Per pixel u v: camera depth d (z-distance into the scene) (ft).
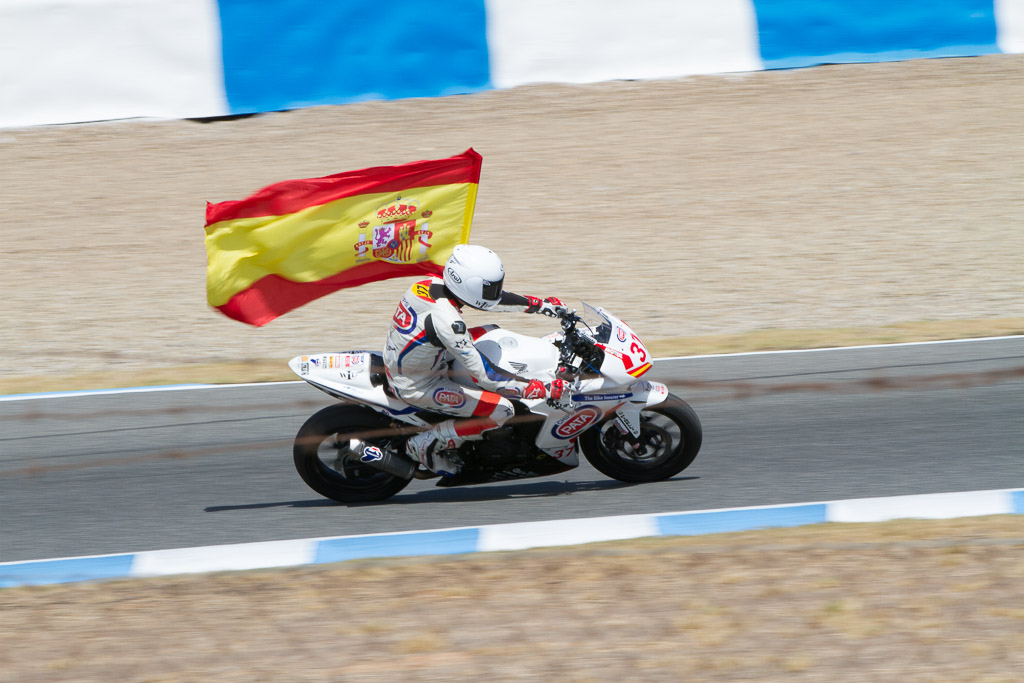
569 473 82.69
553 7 190.19
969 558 61.67
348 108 184.75
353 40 184.44
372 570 64.34
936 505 71.92
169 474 83.10
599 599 58.75
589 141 177.99
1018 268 130.62
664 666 50.83
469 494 78.64
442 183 83.41
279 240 81.61
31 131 178.91
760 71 198.49
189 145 175.42
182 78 180.04
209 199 157.38
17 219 156.66
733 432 88.07
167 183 164.45
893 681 48.49
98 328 122.62
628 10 192.65
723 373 101.30
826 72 197.88
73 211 158.71
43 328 122.72
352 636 55.62
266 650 54.39
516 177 167.12
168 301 131.23
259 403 97.76
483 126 180.24
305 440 73.82
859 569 61.00
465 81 189.88
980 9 200.03
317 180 81.20
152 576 65.31
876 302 122.01
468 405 71.82
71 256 145.38
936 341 107.86
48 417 95.04
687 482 78.23
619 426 74.54
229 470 83.66
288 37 181.57
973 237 141.59
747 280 131.13
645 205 157.58
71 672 52.75
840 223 148.87
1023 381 96.12
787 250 140.56
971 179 160.97
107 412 96.17
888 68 199.11
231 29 179.73
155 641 55.98
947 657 50.39
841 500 73.46
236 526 73.26
